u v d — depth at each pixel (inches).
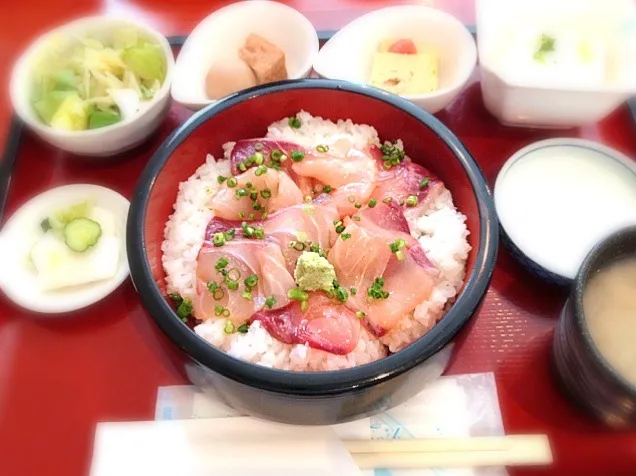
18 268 12.1
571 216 12.3
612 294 10.0
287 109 12.4
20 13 16.3
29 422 10.9
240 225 11.5
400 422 10.5
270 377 8.8
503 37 13.6
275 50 13.8
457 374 11.0
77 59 13.9
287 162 12.2
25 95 13.4
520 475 10.1
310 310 10.4
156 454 10.2
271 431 10.4
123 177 13.6
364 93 11.8
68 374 11.3
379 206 11.5
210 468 10.0
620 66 13.0
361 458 10.1
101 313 11.8
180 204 11.8
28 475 10.4
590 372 9.2
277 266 10.7
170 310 9.5
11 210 13.3
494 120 14.1
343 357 10.1
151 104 13.0
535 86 12.2
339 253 10.8
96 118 13.4
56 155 13.8
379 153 12.4
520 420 10.6
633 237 9.9
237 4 14.4
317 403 9.1
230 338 10.4
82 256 12.0
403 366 8.9
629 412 9.2
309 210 11.3
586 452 10.3
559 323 10.6
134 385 11.1
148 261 10.1
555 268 11.3
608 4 13.5
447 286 10.9
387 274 10.7
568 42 13.3
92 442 10.6
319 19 15.8
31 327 11.7
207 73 13.8
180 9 16.1
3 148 14.2
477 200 10.6
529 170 12.9
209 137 12.0
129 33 14.2
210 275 10.9
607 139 14.0
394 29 14.3
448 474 10.1
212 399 10.7
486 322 11.6
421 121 11.5
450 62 14.0
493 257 9.9
